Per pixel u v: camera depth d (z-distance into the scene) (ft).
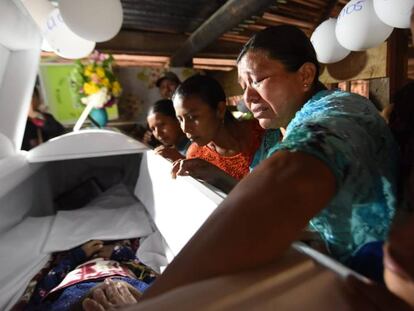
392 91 6.66
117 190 5.54
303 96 1.91
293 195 0.91
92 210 4.58
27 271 3.32
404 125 1.98
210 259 0.90
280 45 1.77
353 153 1.19
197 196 2.47
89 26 3.99
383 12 3.99
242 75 1.98
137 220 4.27
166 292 0.88
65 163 6.22
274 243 0.88
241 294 0.87
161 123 4.93
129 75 10.96
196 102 3.24
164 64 12.09
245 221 0.89
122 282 2.58
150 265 3.45
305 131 1.21
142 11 8.16
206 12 8.49
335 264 1.11
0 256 3.46
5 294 2.98
